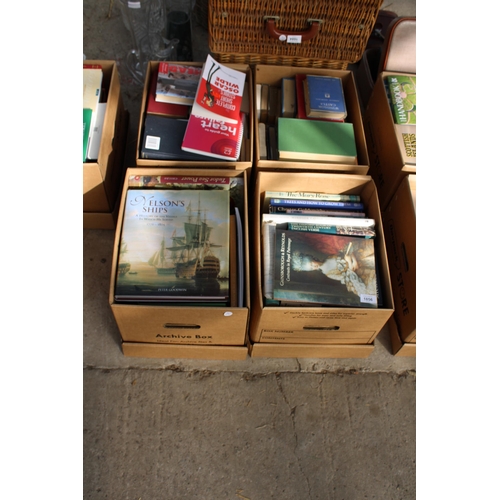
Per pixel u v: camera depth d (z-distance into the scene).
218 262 1.38
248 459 1.45
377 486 1.44
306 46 1.82
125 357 1.58
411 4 2.65
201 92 1.64
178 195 1.50
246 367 1.60
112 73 1.70
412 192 1.61
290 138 1.64
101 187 1.60
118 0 2.26
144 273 1.35
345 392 1.59
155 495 1.37
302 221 1.49
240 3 1.63
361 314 1.34
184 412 1.50
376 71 2.25
